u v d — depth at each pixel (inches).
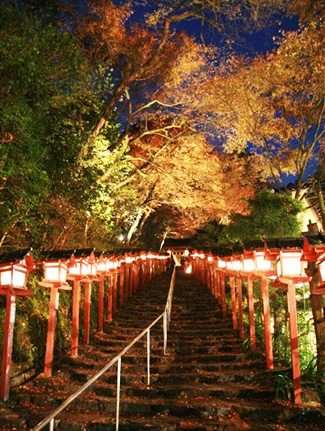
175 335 496.4
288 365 386.6
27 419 269.9
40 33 338.3
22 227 414.0
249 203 579.5
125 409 298.0
